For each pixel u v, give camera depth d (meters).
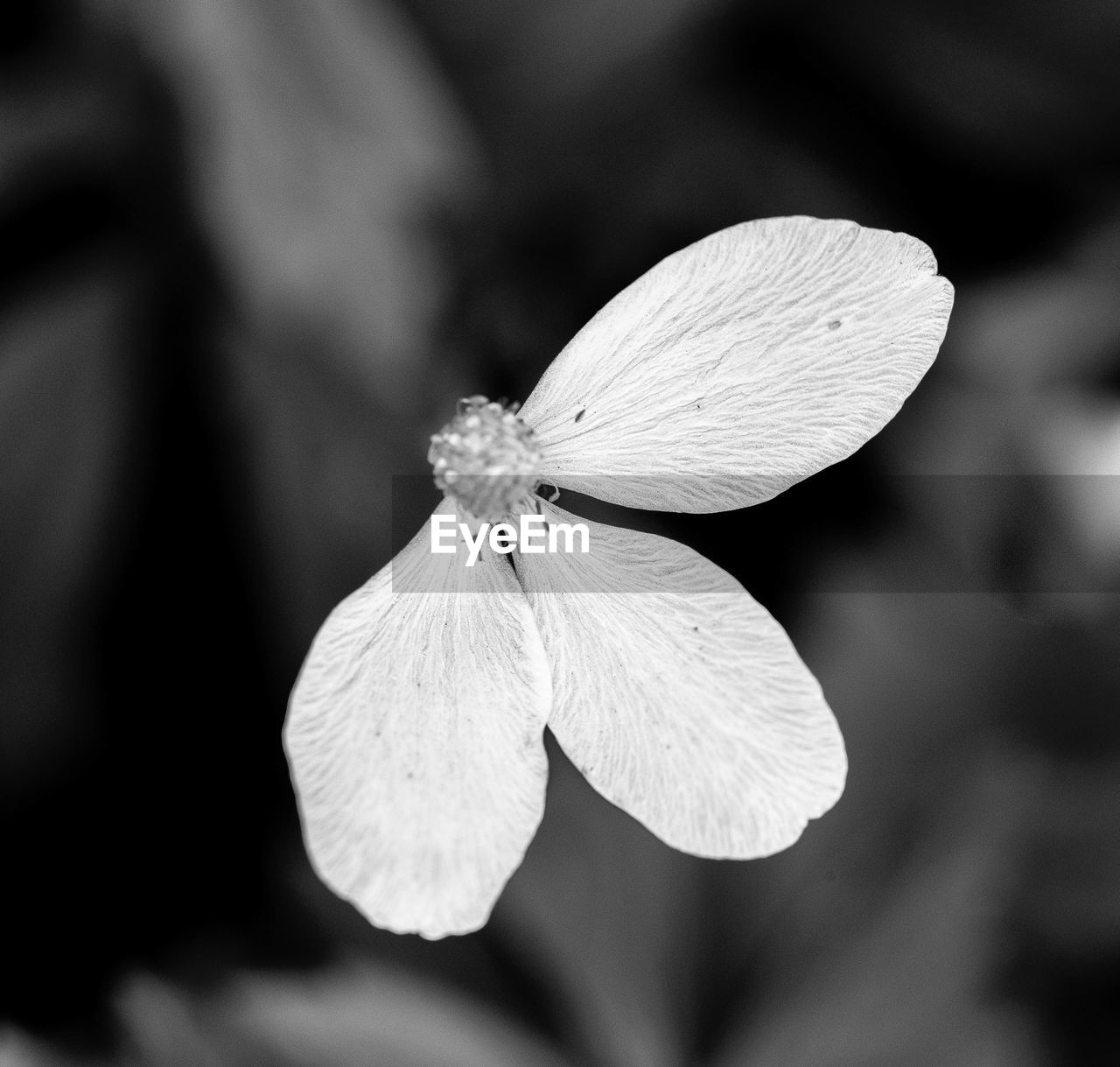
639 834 0.16
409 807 0.13
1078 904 0.16
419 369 0.17
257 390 0.17
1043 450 0.17
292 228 0.17
